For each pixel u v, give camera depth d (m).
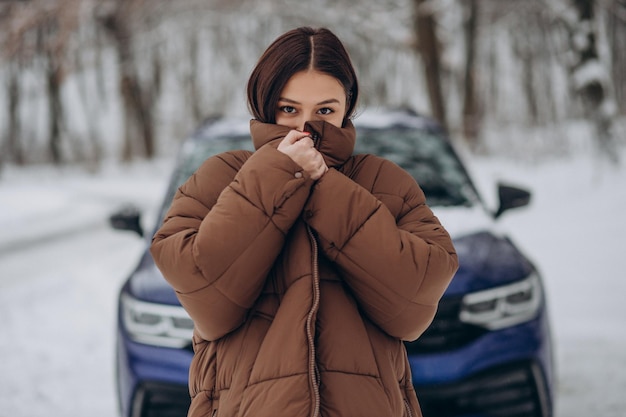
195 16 21.53
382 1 17.31
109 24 21.28
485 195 9.88
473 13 21.91
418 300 1.25
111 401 3.58
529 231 7.75
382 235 1.23
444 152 3.66
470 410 2.38
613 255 6.21
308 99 1.35
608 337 4.21
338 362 1.21
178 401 2.41
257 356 1.22
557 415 3.18
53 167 28.56
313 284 1.23
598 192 9.92
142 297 2.56
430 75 15.73
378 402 1.20
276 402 1.15
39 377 3.96
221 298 1.23
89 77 35.81
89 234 9.66
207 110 32.97
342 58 1.37
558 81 34.72
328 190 1.25
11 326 5.11
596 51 12.19
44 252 8.39
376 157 1.46
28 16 17.69
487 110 36.03
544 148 16.73
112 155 32.75
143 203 13.05
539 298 2.66
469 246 2.72
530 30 31.97
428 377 2.35
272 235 1.22
